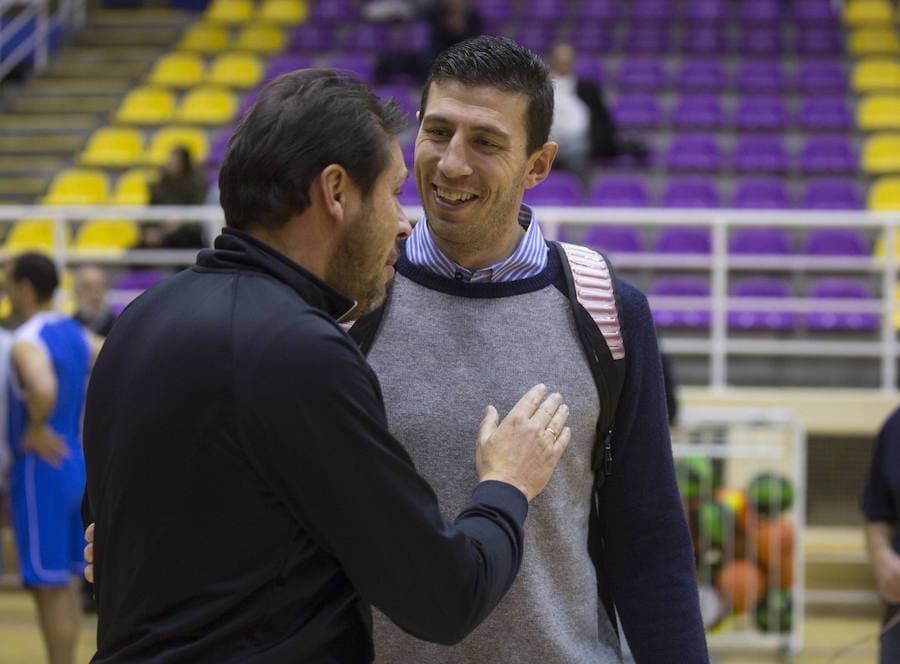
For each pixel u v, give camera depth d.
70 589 5.48
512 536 1.91
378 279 1.99
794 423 6.21
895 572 3.50
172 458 1.77
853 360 7.65
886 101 12.36
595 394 2.32
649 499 2.38
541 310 2.32
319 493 1.73
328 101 1.87
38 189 11.59
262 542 1.76
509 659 2.24
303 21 14.60
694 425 6.26
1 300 8.32
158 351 1.83
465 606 1.78
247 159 1.86
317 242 1.90
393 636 2.25
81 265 9.48
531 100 2.22
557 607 2.29
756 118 12.02
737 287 8.34
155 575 1.78
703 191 10.25
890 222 7.17
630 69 12.91
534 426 2.03
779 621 6.12
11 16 14.81
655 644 2.34
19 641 6.52
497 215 2.25
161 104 12.80
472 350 2.29
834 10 14.55
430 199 2.26
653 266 8.77
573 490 2.32
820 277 8.80
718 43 13.52
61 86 13.55
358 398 1.77
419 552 1.75
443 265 2.32
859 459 7.41
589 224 9.40
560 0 14.58
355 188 1.89
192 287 1.90
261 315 1.79
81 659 6.14
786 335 8.05
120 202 10.99
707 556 6.11
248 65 13.38
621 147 10.55
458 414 2.25
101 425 1.89
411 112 11.05
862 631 6.69
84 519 2.12
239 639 1.76
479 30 11.91
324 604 1.83
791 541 6.13
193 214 7.71
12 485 5.46
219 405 1.76
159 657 1.75
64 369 5.48
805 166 11.21
